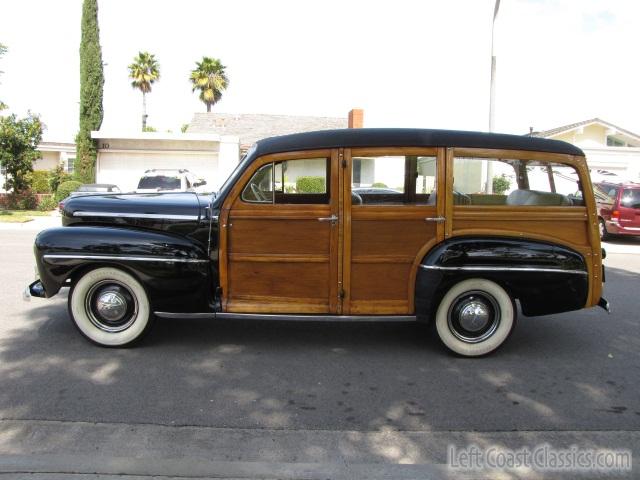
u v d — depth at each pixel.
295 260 4.90
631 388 4.41
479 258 4.80
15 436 3.44
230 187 4.92
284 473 3.10
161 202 5.13
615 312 6.89
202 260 4.90
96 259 4.84
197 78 44.25
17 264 9.55
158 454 3.26
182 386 4.27
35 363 4.71
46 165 34.28
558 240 5.02
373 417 3.81
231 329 5.78
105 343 5.06
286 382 4.39
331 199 4.85
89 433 3.49
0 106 20.28
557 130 28.75
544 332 5.95
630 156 27.81
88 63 24.20
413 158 4.89
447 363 4.91
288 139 4.89
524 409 3.98
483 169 4.97
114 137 24.36
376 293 4.94
